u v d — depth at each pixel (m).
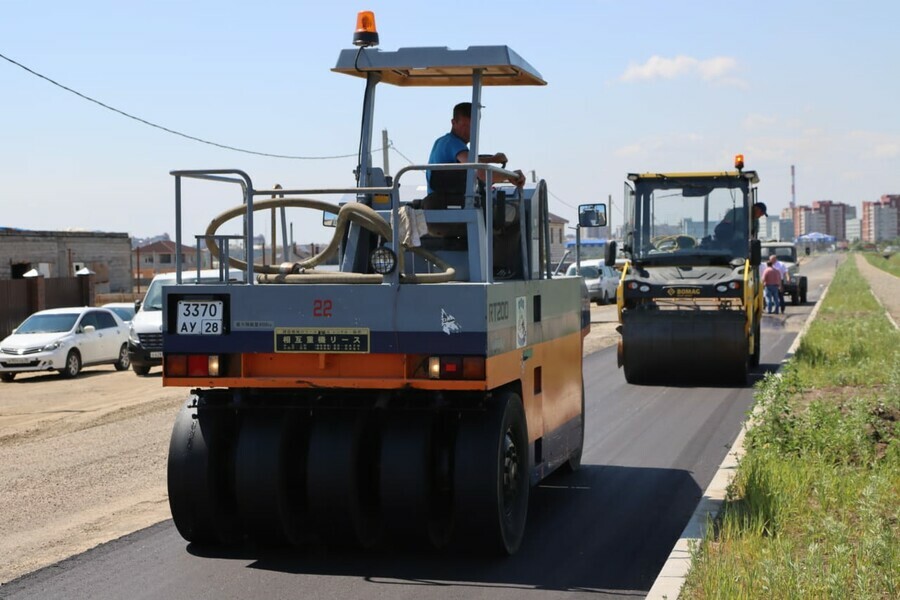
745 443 11.61
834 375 18.11
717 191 20.02
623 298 19.28
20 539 9.20
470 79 9.50
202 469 8.20
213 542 8.54
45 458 13.76
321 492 7.92
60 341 28.34
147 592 7.25
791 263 47.84
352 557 8.14
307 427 8.34
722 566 6.82
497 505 7.72
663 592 6.69
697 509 9.07
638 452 12.66
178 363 7.98
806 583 6.48
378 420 8.24
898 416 12.90
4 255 49.41
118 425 16.69
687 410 16.19
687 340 18.86
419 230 8.05
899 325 33.06
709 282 18.84
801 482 9.58
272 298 7.83
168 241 105.69
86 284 43.66
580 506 9.82
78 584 7.50
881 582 6.62
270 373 7.88
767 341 28.30
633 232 20.23
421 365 7.59
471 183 8.49
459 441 7.79
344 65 8.81
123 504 10.59
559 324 9.98
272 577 7.59
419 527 7.85
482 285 7.48
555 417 9.84
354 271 8.84
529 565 7.85
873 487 8.52
